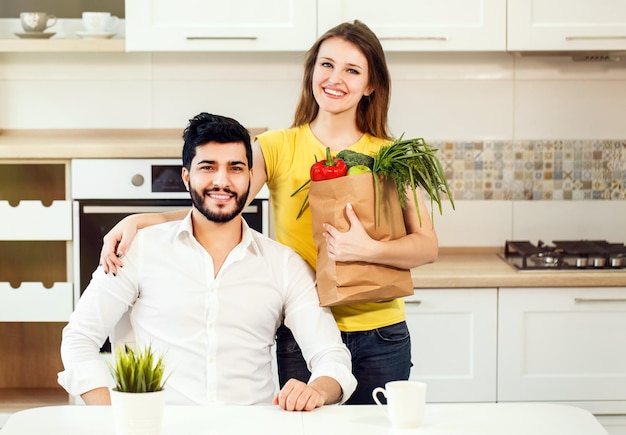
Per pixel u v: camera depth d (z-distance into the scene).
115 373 1.80
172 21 3.64
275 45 3.64
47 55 4.01
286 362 2.65
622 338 3.48
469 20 3.65
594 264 3.55
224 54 4.00
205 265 2.33
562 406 2.04
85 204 3.47
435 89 4.00
